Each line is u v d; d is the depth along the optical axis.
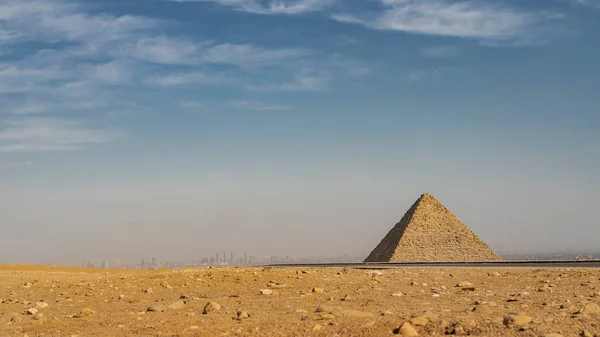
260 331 13.48
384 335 12.36
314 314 16.00
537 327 12.42
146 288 26.75
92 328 15.48
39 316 17.80
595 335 11.80
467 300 19.89
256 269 38.41
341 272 36.78
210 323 15.29
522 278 32.09
